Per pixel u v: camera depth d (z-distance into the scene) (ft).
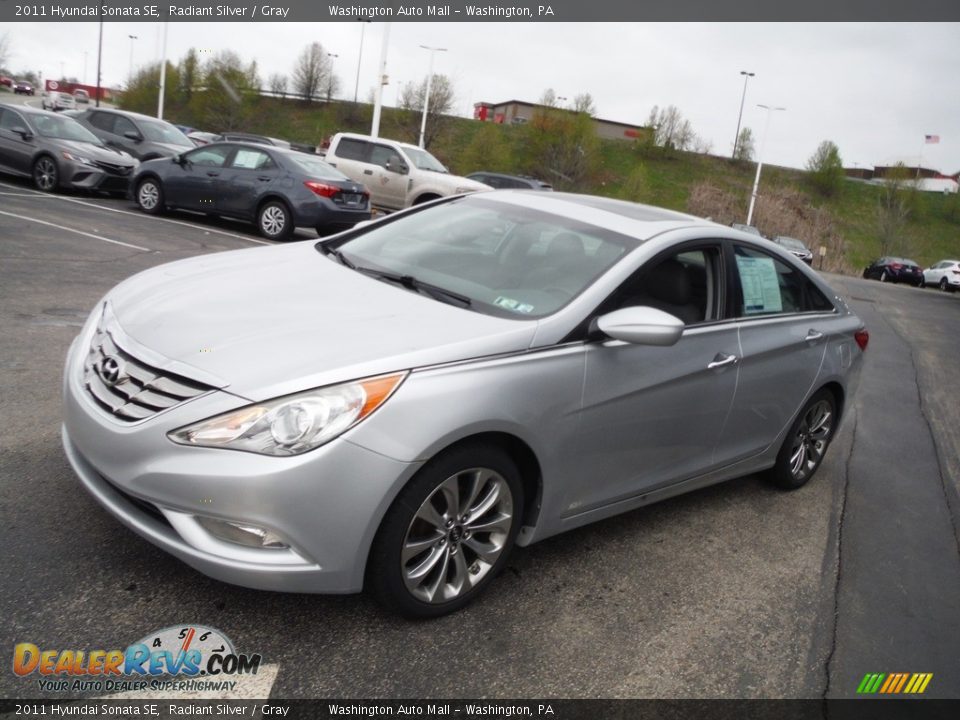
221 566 7.77
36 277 22.94
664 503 13.80
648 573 11.15
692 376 11.43
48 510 10.05
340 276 10.96
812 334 14.28
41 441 12.00
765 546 12.75
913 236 196.13
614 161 226.79
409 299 10.18
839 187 222.69
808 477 15.62
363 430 7.90
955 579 12.66
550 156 197.57
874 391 26.48
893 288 100.63
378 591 8.54
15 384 14.20
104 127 57.11
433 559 8.82
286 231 40.50
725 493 14.82
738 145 239.09
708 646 9.62
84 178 44.19
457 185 55.36
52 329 18.02
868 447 19.48
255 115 204.74
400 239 12.50
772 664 9.48
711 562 11.85
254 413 7.80
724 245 12.70
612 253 11.12
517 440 9.27
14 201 37.93
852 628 10.64
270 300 9.82
